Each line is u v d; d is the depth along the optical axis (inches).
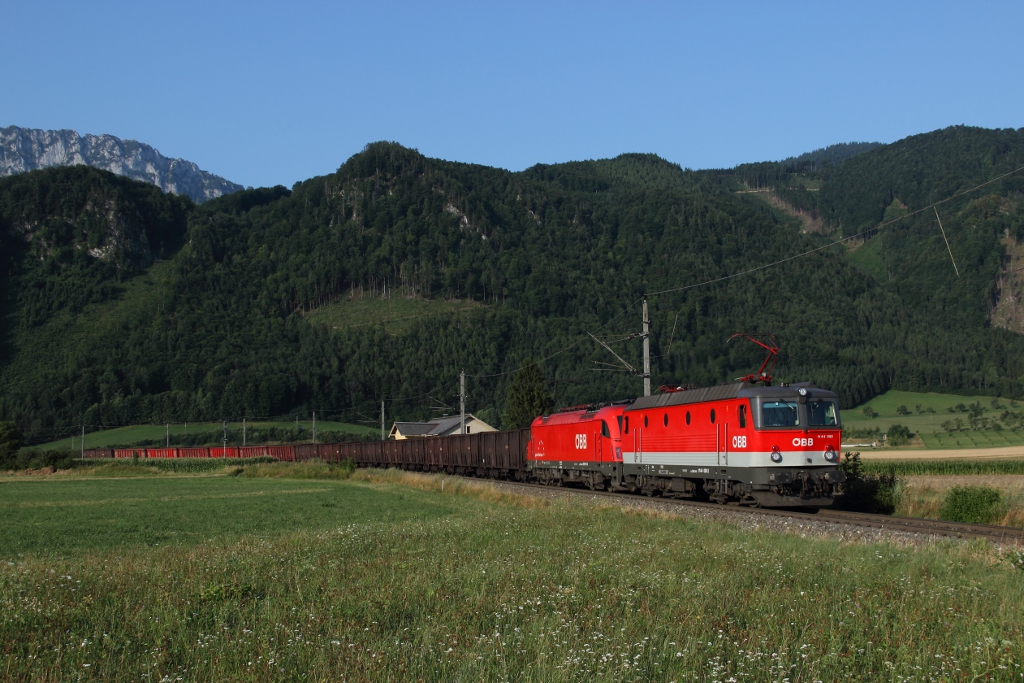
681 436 1050.1
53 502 1545.3
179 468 3238.2
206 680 315.9
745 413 904.9
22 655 346.9
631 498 1093.8
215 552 685.9
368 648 336.2
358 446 2805.1
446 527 814.5
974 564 497.7
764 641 340.5
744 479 903.7
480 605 424.5
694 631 361.4
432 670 318.0
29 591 476.4
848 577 466.3
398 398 5147.6
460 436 2069.4
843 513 860.6
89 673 323.3
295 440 4724.4
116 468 2935.5
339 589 479.2
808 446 887.7
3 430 3312.0
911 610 386.6
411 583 486.3
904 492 994.7
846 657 325.1
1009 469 1873.8
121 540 925.8
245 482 2310.5
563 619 381.4
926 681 300.7
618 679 299.6
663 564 530.3
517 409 2527.1
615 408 1286.9
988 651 314.2
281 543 747.4
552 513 899.4
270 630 376.8
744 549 566.9
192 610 431.2
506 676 306.0
